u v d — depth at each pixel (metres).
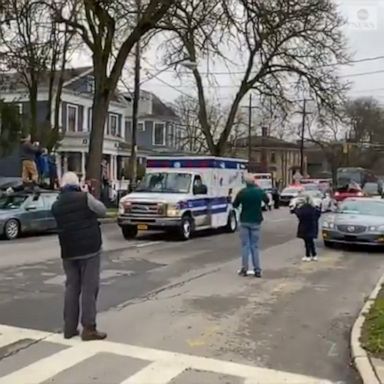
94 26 27.05
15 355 6.62
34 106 30.48
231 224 22.59
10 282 11.12
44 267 12.93
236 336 7.62
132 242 18.38
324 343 7.40
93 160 27.64
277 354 6.89
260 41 25.86
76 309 7.38
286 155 97.00
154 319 8.42
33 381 5.80
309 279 12.28
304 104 47.94
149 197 19.09
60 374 6.02
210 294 10.35
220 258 15.00
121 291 10.45
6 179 34.19
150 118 60.66
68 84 43.25
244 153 88.19
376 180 61.78
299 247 18.05
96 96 27.70
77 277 7.36
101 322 8.19
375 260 15.55
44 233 21.25
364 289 11.28
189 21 23.86
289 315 8.91
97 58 27.36
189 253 15.90
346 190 46.75
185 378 5.96
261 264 14.27
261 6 23.14
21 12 23.84
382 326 7.65
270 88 36.78
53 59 29.78
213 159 21.19
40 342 7.14
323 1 31.14
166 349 6.96
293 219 31.81
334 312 9.20
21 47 27.20
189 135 64.06
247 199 12.38
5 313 8.64
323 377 6.12
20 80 34.38
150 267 13.29
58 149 37.53
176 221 18.84
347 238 17.27
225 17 23.06
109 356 6.63
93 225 7.32
